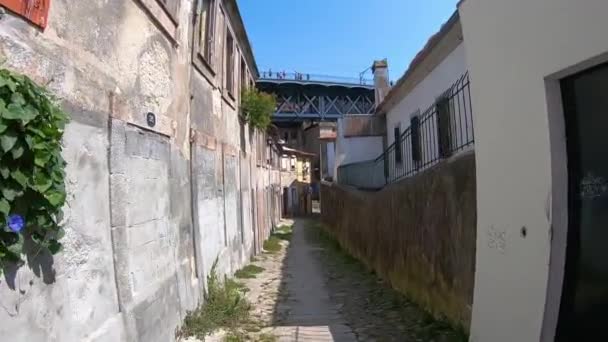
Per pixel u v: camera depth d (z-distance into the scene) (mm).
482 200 4109
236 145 11500
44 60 2738
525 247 3398
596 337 2842
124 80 4098
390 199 8586
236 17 11148
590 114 2887
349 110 43000
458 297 5059
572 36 2771
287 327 6164
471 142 5996
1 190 2197
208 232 7547
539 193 3219
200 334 5547
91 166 3393
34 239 2535
